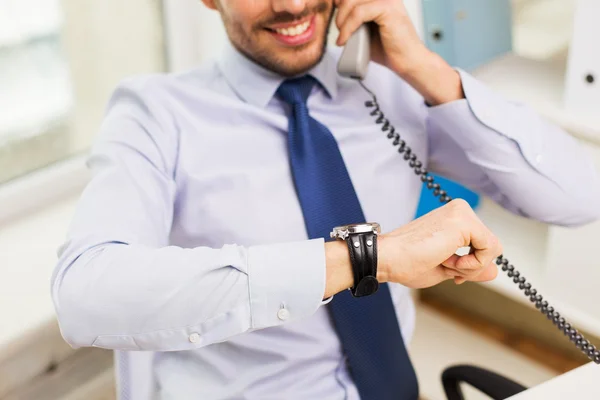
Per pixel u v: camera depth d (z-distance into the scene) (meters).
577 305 1.42
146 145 1.08
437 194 1.19
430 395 1.74
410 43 1.11
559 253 1.41
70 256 0.91
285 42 1.06
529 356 1.83
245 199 1.10
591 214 1.18
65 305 0.87
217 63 1.21
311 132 1.11
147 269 0.86
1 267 1.48
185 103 1.13
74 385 1.69
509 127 1.13
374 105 1.20
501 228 1.63
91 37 1.73
